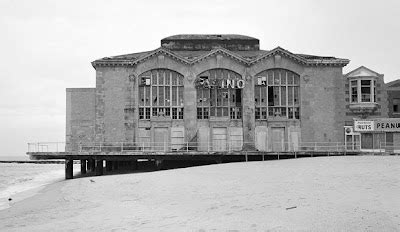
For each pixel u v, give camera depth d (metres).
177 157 46.62
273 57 53.59
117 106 52.19
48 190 37.97
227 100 53.50
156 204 23.44
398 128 48.97
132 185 31.94
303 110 53.31
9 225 20.97
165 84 52.97
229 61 53.34
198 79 53.03
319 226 16.08
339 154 48.16
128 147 51.34
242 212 19.58
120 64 52.34
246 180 29.53
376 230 15.16
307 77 53.47
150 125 52.41
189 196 25.06
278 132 53.41
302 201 20.86
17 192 40.31
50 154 46.78
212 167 40.03
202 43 59.72
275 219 17.70
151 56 52.62
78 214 22.48
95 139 51.81
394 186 23.75
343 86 53.53
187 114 52.59
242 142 52.81
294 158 46.25
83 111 53.16
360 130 50.19
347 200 20.25
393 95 53.00
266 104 53.53
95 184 34.50
